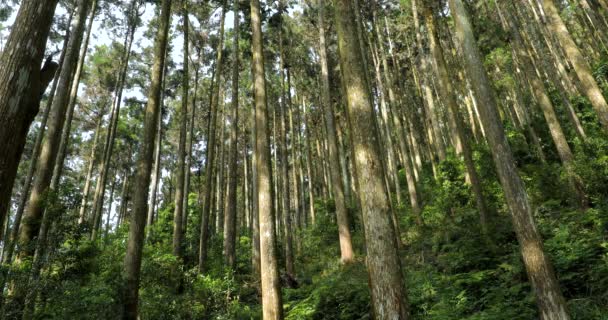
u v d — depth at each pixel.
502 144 6.67
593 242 7.62
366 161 5.16
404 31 27.00
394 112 19.33
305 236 22.12
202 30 24.27
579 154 11.33
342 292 9.98
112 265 9.18
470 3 21.47
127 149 35.09
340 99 27.22
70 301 6.68
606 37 17.81
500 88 25.75
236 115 17.31
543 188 12.34
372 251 4.80
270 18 21.06
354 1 17.97
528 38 20.98
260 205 8.69
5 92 3.01
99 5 20.55
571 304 6.33
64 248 7.23
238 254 20.39
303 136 39.34
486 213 10.88
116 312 7.46
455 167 16.05
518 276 7.65
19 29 3.24
